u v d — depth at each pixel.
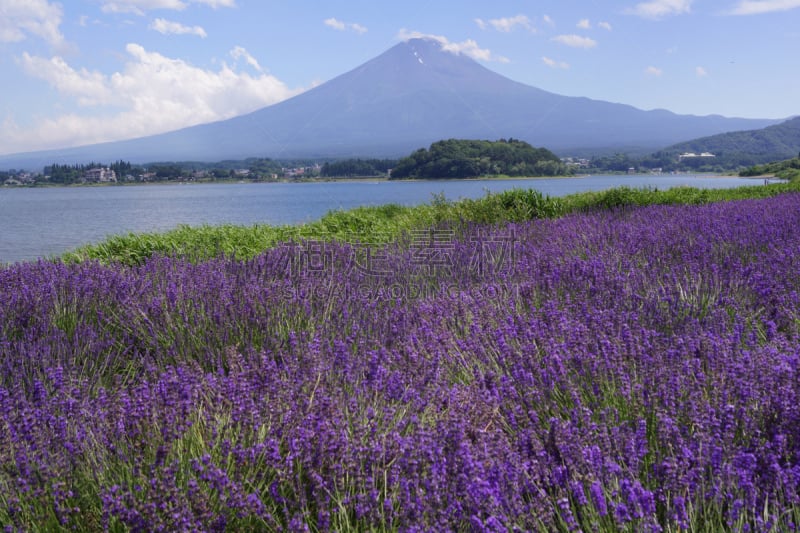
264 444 2.59
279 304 5.17
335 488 2.45
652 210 12.75
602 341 3.71
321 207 57.16
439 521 2.27
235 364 3.80
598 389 3.38
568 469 2.58
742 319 4.47
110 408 3.10
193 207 63.69
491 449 2.73
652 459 2.72
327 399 2.99
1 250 23.38
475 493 2.32
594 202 15.70
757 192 22.67
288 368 3.72
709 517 2.31
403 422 3.02
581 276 5.98
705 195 18.83
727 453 2.58
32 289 5.61
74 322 5.20
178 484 2.54
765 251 7.24
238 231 10.95
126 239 10.00
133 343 5.05
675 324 4.64
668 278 5.77
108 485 2.49
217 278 5.89
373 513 2.34
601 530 2.23
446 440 2.76
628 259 6.95
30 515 2.35
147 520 2.26
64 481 2.50
